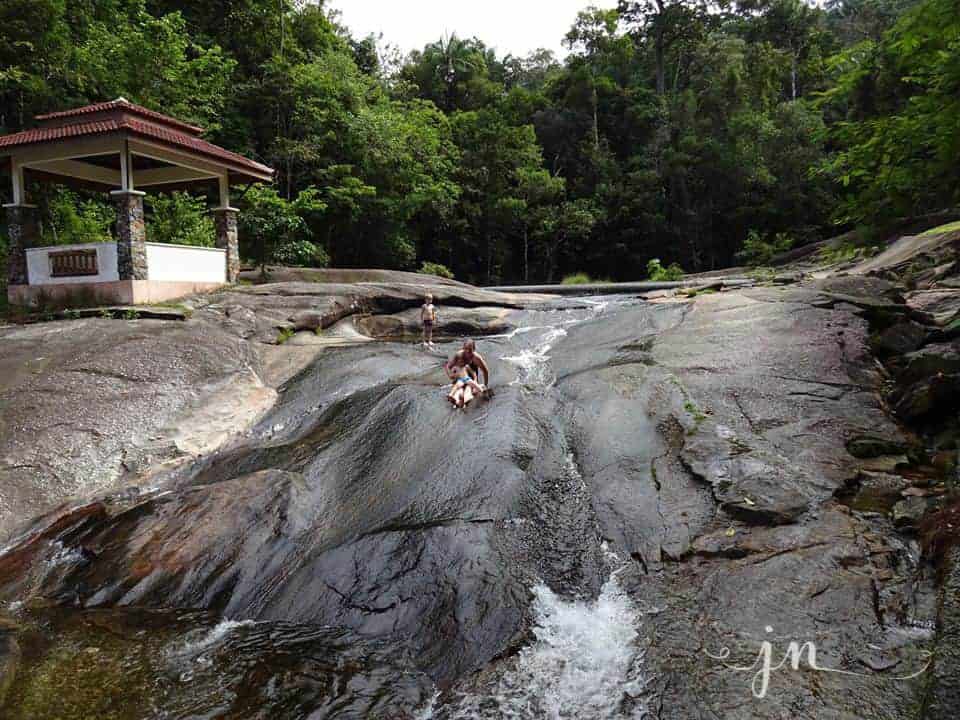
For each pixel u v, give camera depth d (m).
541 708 3.78
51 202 18.00
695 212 38.72
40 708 3.92
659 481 5.84
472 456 6.67
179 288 13.29
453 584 4.82
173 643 4.63
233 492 6.32
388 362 10.66
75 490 6.93
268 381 10.06
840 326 8.60
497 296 16.22
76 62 18.83
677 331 9.77
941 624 3.54
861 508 5.17
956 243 12.66
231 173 15.39
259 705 3.92
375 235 29.59
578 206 38.56
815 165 8.60
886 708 3.29
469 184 37.34
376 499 6.27
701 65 46.41
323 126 27.72
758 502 5.18
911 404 6.55
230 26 29.20
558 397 8.30
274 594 5.14
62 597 5.34
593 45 49.66
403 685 4.09
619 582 4.81
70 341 9.78
